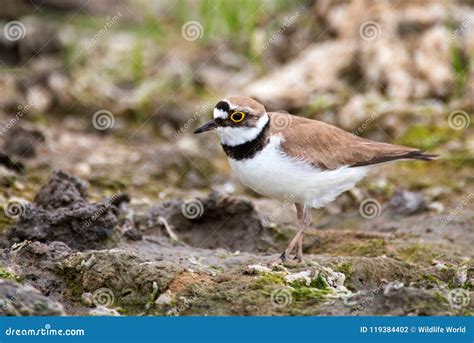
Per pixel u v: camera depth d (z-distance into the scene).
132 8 21.69
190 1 21.30
